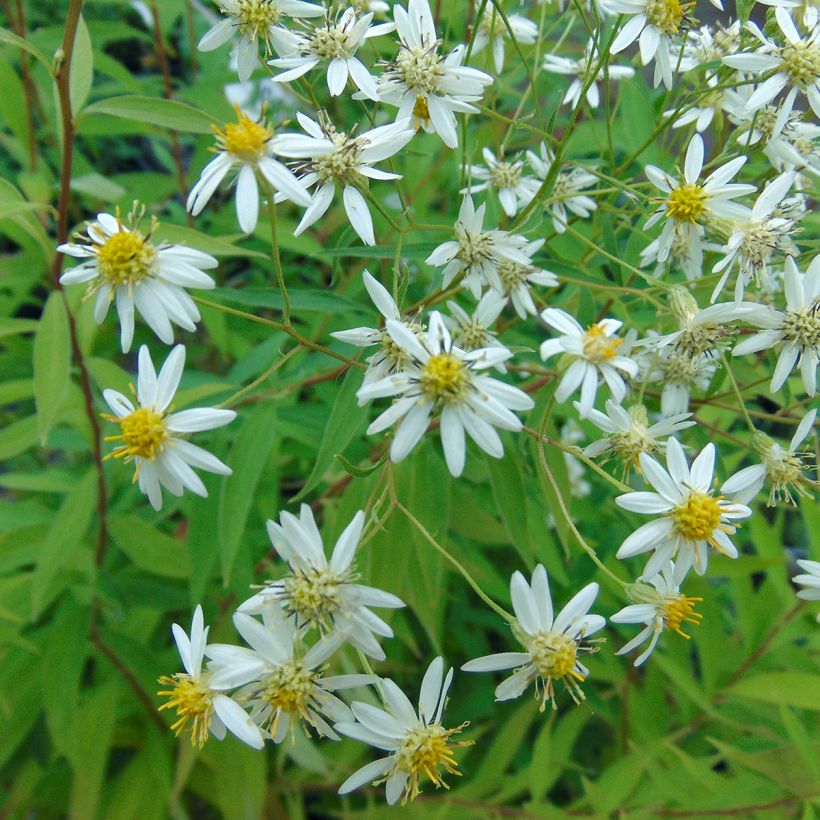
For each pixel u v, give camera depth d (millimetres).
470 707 207
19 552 153
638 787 168
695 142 116
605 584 166
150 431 102
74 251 104
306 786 179
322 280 221
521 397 97
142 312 103
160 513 160
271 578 156
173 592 160
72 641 149
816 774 133
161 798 163
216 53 234
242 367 166
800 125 134
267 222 170
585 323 116
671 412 130
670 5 124
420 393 97
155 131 202
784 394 134
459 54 115
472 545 186
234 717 95
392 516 131
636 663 109
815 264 112
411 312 125
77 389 149
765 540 166
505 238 114
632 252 137
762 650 164
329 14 124
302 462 193
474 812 163
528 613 102
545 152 141
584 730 221
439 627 167
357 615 97
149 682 156
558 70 152
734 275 136
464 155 129
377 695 146
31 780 171
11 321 128
